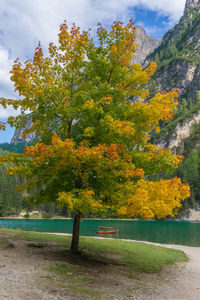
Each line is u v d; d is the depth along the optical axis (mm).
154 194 8367
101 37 11391
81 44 10836
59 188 10641
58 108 10133
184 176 136500
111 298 6180
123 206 8461
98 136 10133
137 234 47438
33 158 9023
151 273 10109
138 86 11344
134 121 10141
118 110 10633
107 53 11438
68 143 7965
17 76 9898
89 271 8617
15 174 9195
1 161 9203
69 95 11039
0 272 6672
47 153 8281
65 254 10742
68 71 11367
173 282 9070
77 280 7191
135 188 8711
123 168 9211
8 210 113562
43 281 6445
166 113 9352
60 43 10969
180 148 173500
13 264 7820
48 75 10781
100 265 9969
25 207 122312
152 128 10250
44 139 11773
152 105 9539
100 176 9297
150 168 10242
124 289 7215
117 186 9164
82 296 5855
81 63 11359
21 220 94562
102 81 11523
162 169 10148
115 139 9789
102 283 7434
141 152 10266
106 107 10594
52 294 5586
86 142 9727
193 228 65125
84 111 10133
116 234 46750
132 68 11516
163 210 8016
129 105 10492
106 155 8508
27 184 10133
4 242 12141
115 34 11109
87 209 8406
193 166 141875
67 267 8430
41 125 11320
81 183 10609
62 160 8648
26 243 12969
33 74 10375
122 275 8977
